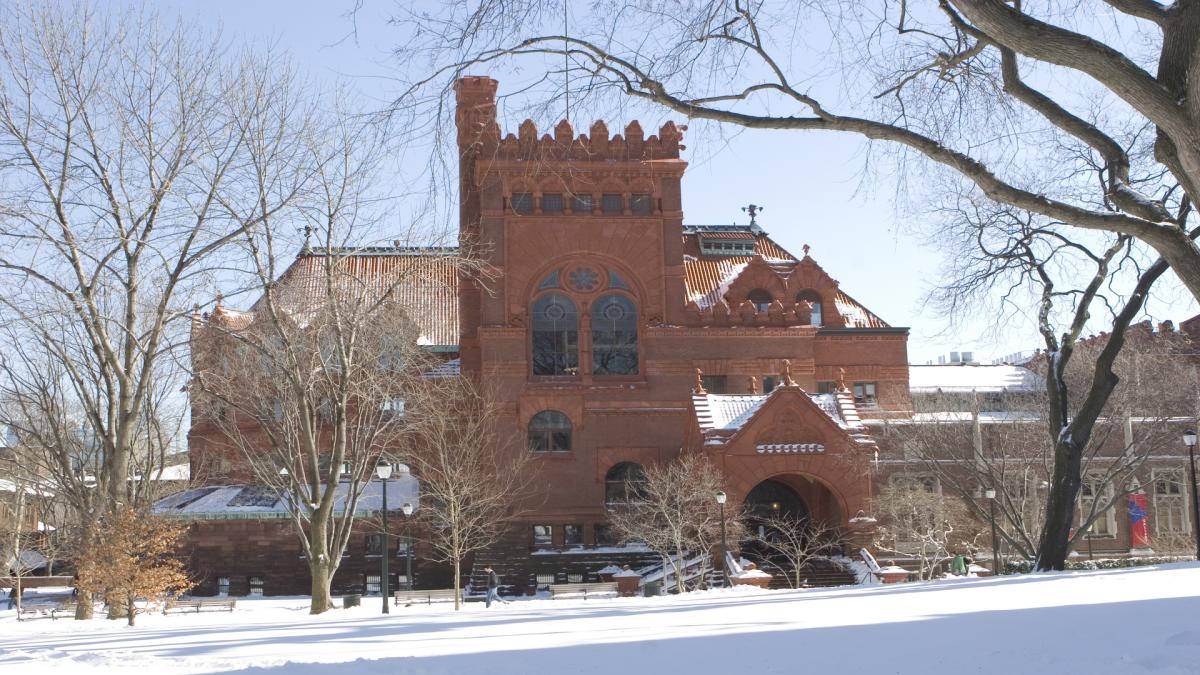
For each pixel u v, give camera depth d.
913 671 10.09
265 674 11.48
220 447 63.62
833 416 53.50
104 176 35.91
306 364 39.91
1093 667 9.71
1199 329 77.19
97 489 41.12
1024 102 14.29
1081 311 36.44
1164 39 11.54
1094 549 60.28
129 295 36.56
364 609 43.62
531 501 59.44
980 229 38.94
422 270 41.41
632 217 61.94
